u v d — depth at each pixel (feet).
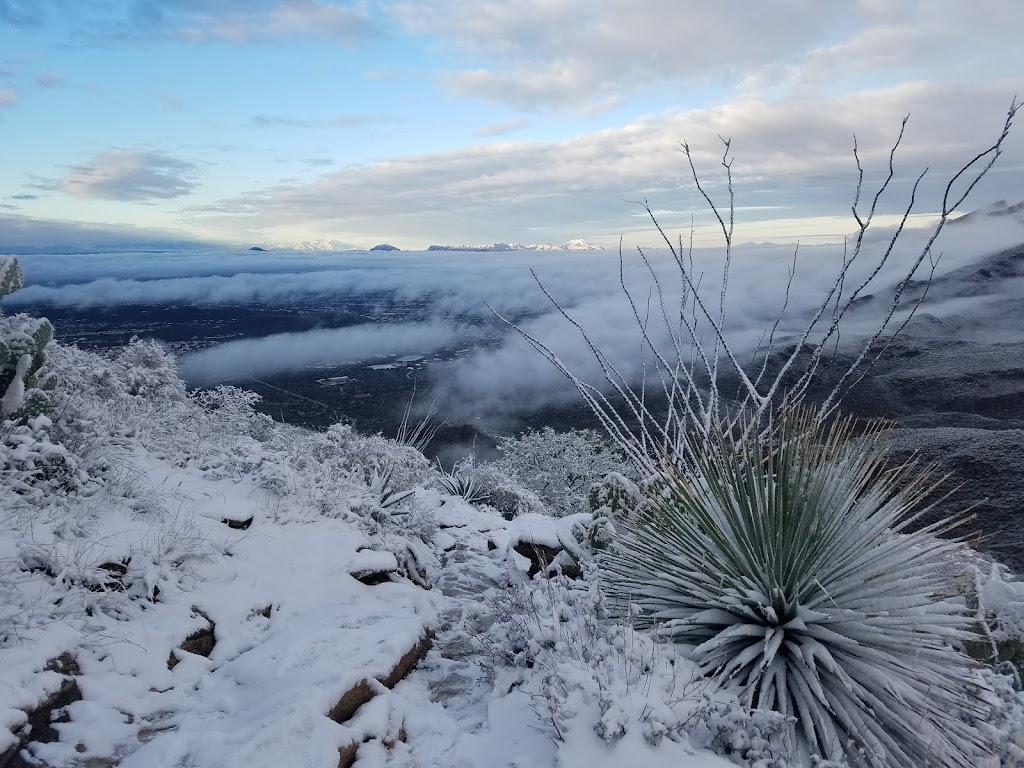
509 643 14.17
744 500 13.30
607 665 12.03
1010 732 12.03
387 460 29.55
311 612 16.28
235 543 17.95
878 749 10.82
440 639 17.03
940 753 10.95
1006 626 15.31
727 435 14.14
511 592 16.08
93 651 12.52
